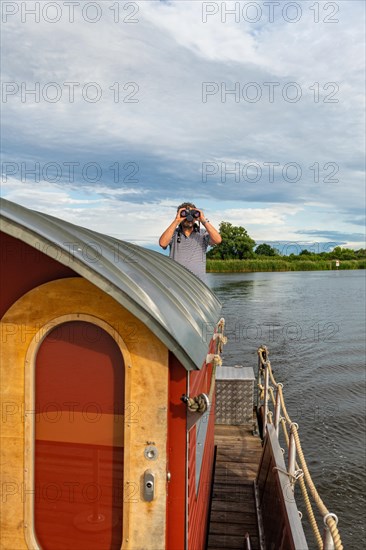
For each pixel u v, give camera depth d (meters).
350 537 8.95
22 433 2.72
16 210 2.15
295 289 54.34
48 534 2.77
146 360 2.61
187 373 2.68
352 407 15.19
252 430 8.55
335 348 23.61
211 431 6.74
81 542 2.74
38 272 2.65
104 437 2.71
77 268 2.19
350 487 10.53
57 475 2.75
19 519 2.75
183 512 2.73
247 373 9.20
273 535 4.64
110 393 2.69
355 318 33.09
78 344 2.69
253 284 61.09
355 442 12.65
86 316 2.62
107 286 2.24
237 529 5.59
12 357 2.69
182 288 3.55
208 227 6.48
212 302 4.88
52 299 2.64
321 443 12.64
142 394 2.62
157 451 2.63
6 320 2.68
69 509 2.75
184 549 2.74
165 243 6.40
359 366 20.17
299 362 20.84
